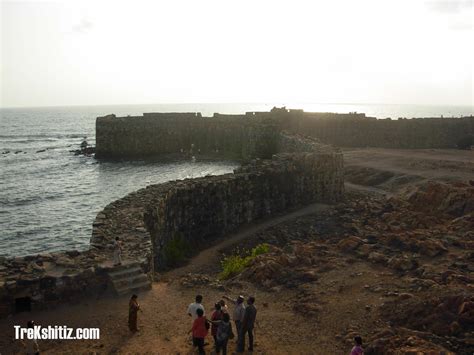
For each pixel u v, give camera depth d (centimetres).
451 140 8781
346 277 2202
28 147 12494
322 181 4728
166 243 3212
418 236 2655
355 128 8862
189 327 1781
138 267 2125
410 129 8738
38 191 6556
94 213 5388
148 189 3425
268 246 2986
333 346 1623
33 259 2152
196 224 3600
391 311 1778
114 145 9956
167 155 9812
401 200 3712
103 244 2361
